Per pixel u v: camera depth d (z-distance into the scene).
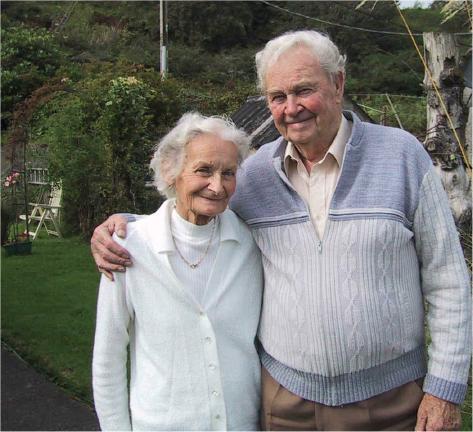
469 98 4.41
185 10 20.36
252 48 19.84
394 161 1.71
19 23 19.58
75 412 3.36
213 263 1.80
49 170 8.44
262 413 1.90
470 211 4.23
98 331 1.83
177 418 1.76
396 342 1.71
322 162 1.78
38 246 7.80
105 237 1.78
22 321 4.84
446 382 1.70
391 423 1.77
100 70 12.59
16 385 3.68
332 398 1.75
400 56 17.06
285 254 1.79
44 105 9.27
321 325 1.71
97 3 23.08
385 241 1.67
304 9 17.98
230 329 1.80
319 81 1.70
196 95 10.89
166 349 1.76
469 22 4.21
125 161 7.75
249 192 1.90
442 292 1.72
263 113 7.17
